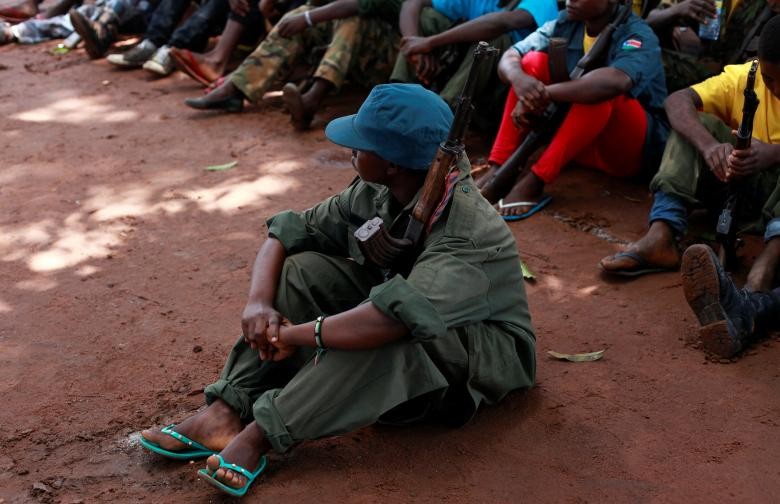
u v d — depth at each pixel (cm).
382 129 261
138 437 295
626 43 441
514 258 283
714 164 377
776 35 333
